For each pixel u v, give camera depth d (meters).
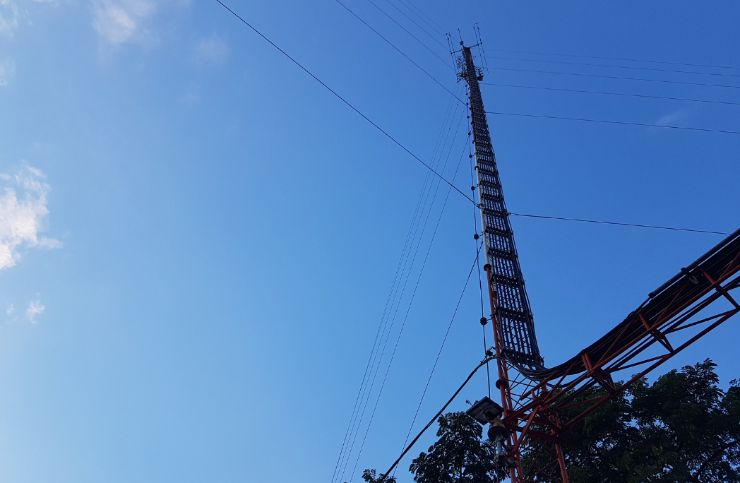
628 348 25.66
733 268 23.66
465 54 54.09
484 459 25.19
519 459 26.69
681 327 24.83
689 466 30.52
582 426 32.12
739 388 32.31
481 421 26.88
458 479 24.70
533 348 30.27
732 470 30.16
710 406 31.61
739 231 23.56
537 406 27.16
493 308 31.70
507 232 36.19
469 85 50.50
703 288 24.56
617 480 30.23
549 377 27.58
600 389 33.22
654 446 30.17
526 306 32.00
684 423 30.84
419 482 25.06
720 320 23.88
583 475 30.25
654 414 32.31
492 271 33.28
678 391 32.03
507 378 28.84
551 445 31.69
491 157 42.56
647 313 25.59
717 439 30.73
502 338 30.08
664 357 24.88
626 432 31.94
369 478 27.42
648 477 28.88
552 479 31.27
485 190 39.00
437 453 25.45
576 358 26.77
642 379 33.31
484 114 47.16
